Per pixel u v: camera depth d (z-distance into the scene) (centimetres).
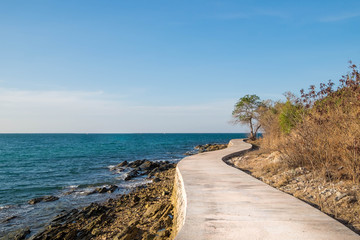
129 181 2234
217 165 1268
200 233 425
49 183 2194
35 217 1367
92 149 6241
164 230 917
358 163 701
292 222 469
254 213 522
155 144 8500
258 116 3669
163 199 1435
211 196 658
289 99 1677
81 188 1998
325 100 1012
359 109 821
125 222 1156
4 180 2344
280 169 999
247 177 929
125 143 9231
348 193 605
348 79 911
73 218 1304
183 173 1020
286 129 1612
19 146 7588
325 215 506
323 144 880
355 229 456
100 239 1011
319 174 797
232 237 408
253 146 2642
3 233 1178
